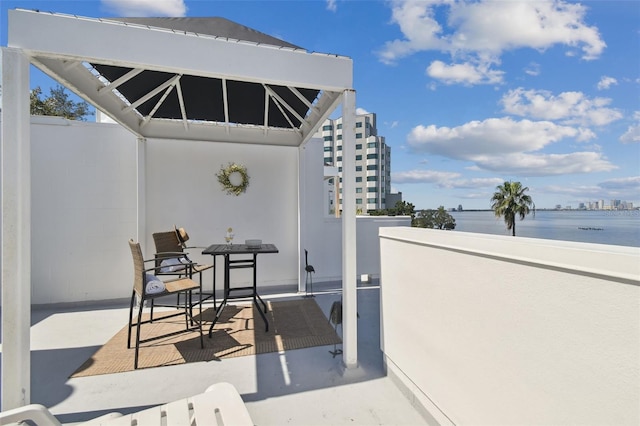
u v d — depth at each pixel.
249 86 3.92
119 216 4.80
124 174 4.82
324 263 5.94
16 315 2.01
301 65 2.60
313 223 5.85
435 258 1.96
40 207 4.49
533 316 1.30
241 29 2.94
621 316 1.00
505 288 1.44
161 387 2.47
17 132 2.02
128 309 4.47
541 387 1.26
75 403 2.26
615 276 1.02
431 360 2.00
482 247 1.57
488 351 1.53
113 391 2.41
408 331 2.29
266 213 5.54
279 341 3.31
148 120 4.54
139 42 2.22
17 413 1.39
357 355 2.99
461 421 1.71
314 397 2.31
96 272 4.70
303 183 5.49
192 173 5.17
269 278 5.57
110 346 3.19
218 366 2.78
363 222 6.24
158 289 2.95
